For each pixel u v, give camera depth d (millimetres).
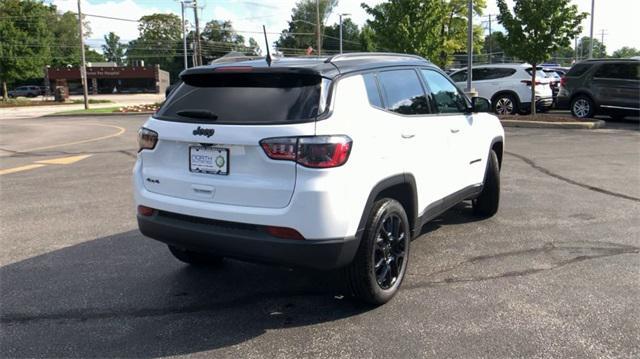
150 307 4211
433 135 4766
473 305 4160
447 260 5145
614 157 10852
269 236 3588
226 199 3740
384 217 3986
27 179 9617
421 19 25562
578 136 14008
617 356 3400
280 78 3844
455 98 5535
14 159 12492
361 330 3795
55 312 4125
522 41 16859
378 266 4082
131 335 3764
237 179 3697
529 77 18047
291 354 3484
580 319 3898
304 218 3504
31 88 86938
